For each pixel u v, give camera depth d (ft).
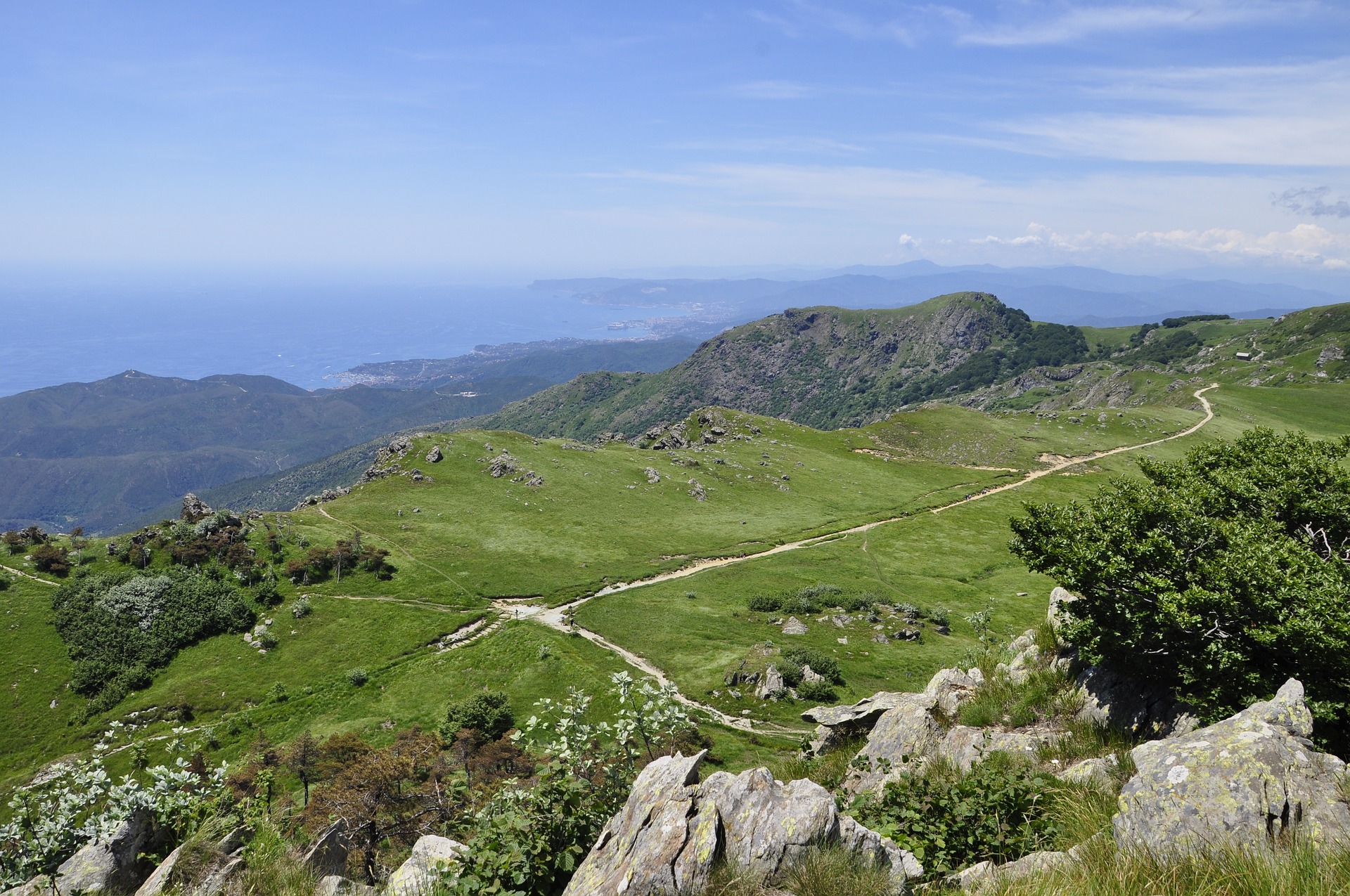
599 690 246.06
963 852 37.60
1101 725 54.29
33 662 313.73
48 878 39.50
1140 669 56.65
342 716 264.11
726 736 200.13
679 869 28.91
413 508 485.56
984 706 63.05
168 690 300.81
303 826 115.03
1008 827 38.11
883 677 254.47
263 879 36.50
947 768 51.83
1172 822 31.63
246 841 40.78
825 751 75.72
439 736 224.53
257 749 239.50
